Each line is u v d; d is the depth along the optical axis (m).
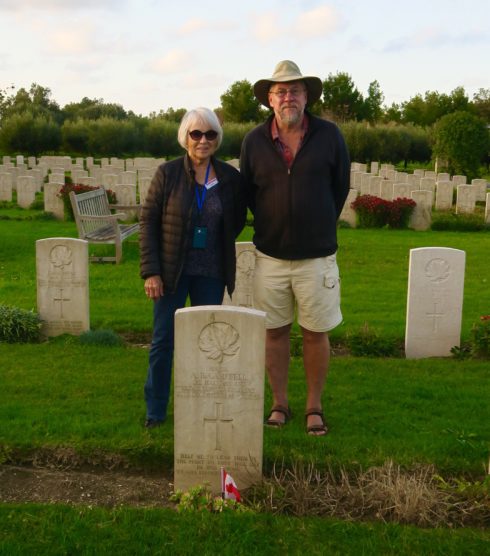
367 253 13.68
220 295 4.87
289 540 3.47
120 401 5.41
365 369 6.36
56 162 31.92
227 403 3.94
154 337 4.83
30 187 20.12
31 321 7.30
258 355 3.87
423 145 44.53
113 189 18.47
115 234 11.99
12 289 9.80
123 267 11.73
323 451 4.45
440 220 17.67
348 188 4.92
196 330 3.87
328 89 61.69
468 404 5.44
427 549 3.40
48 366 6.32
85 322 7.40
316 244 4.71
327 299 4.80
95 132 43.75
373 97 66.31
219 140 4.69
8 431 4.72
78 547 3.41
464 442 4.60
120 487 4.19
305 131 4.71
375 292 10.05
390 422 5.02
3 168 25.52
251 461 3.99
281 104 4.56
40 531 3.55
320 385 4.94
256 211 4.86
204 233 4.73
